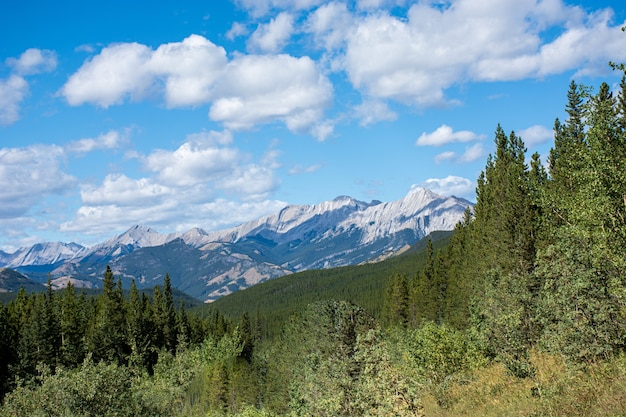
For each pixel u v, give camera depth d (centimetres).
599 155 1816
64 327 12450
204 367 13062
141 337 13688
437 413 3114
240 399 10688
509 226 5706
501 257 5597
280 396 9450
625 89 4169
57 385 4153
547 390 2328
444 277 10831
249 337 16575
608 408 1905
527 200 5356
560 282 2261
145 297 16975
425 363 3584
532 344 2897
